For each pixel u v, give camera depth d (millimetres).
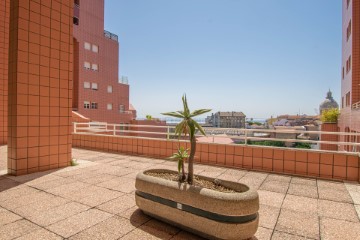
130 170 6168
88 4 29469
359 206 3857
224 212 2596
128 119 35312
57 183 4961
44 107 6094
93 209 3633
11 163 5648
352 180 5336
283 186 4930
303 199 4168
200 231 2803
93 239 2779
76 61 28016
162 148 7988
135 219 3307
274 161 6145
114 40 34000
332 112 18859
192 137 3230
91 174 5730
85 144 10047
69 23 6691
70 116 6738
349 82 16516
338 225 3188
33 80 5855
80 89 28234
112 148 9234
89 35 29562
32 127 5836
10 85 5688
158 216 3232
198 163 7082
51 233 2906
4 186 4734
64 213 3477
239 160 6605
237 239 2605
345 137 16141
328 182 5223
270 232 2996
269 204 3936
